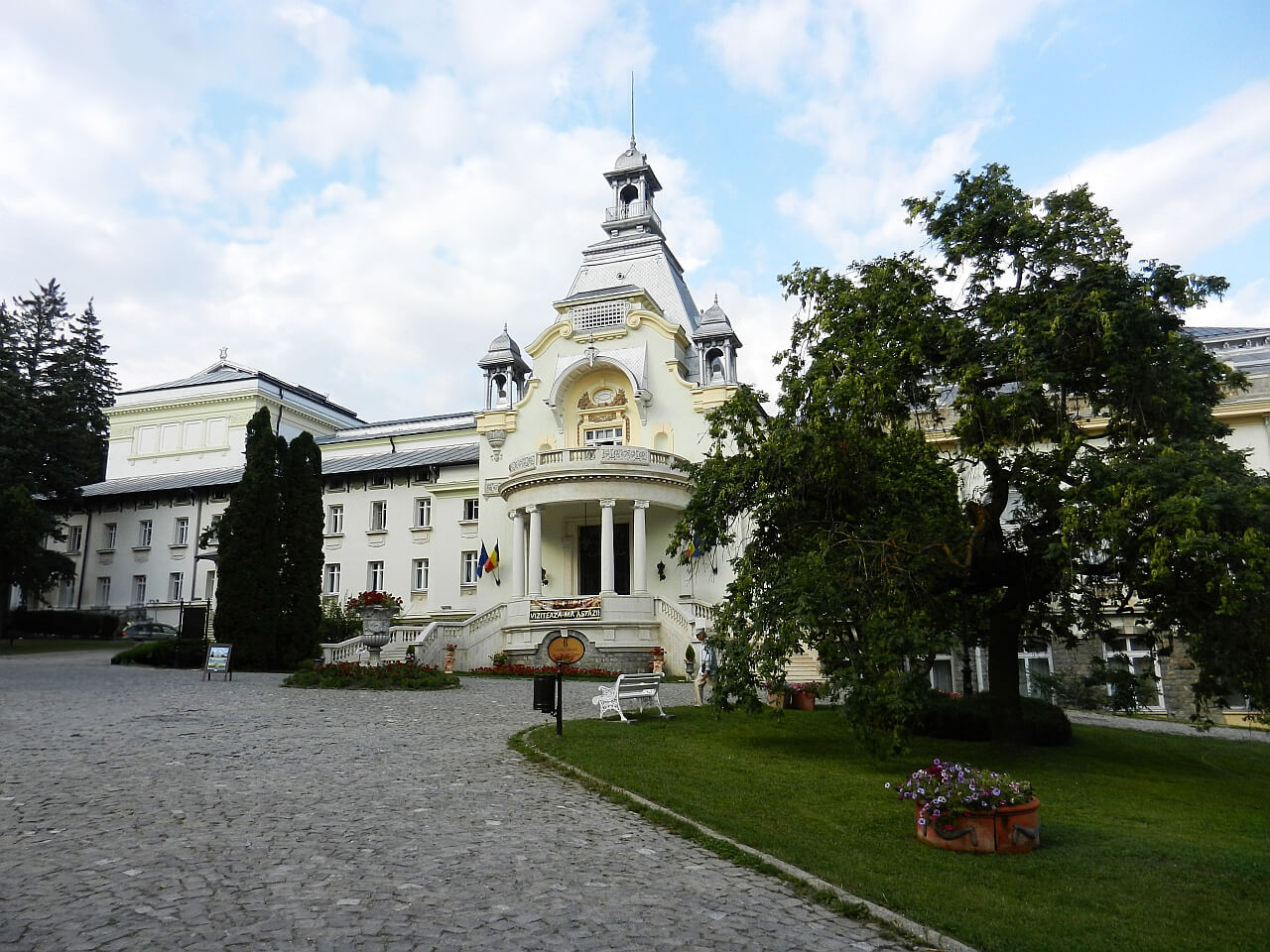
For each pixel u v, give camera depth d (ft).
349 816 30.48
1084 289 49.06
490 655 114.83
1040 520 53.98
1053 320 48.03
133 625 155.53
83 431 190.90
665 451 128.57
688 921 21.86
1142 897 25.73
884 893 24.93
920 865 28.12
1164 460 43.98
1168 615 49.01
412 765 40.98
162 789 33.58
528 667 105.70
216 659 86.07
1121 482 44.52
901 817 34.58
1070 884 26.68
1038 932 22.50
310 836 27.71
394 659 102.22
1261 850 32.81
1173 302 48.60
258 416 108.58
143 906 20.80
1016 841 29.99
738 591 52.65
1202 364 51.16
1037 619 59.88
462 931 20.13
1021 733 55.21
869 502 55.21
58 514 183.01
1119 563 47.52
